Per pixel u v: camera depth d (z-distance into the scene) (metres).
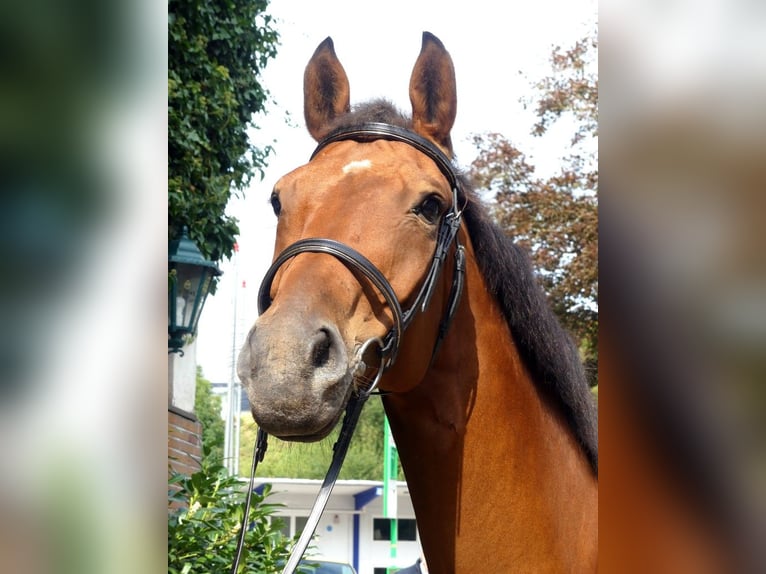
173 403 5.73
